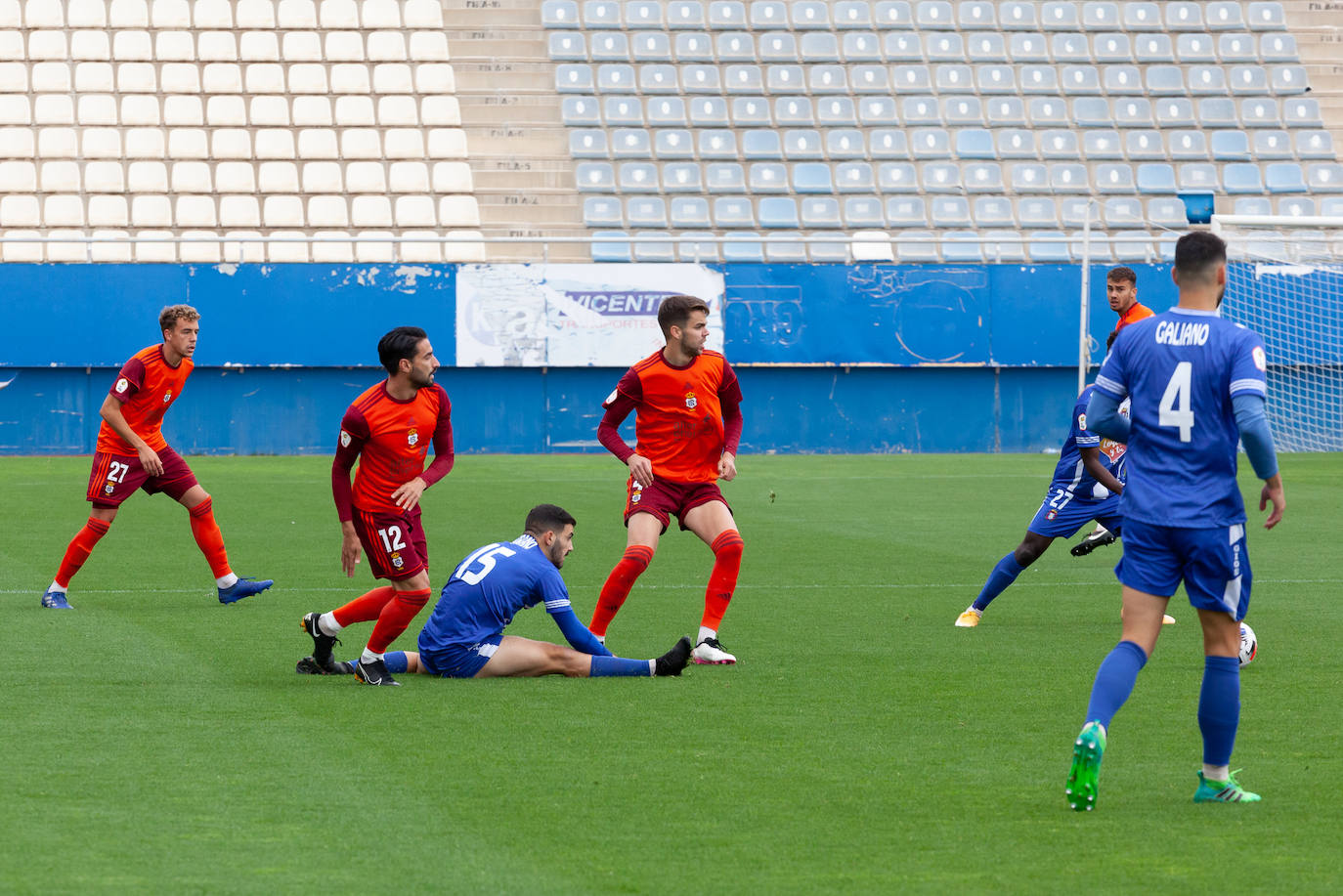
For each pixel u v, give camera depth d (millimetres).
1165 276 74500
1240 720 17922
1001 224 78188
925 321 72875
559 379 71625
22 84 76375
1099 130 82500
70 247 71812
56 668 20750
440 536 37906
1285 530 40438
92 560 33188
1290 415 75438
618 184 77562
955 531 40250
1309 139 82938
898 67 83625
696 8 84562
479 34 82625
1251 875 12031
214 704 18328
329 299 69375
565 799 14141
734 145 79438
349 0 81688
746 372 72812
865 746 16422
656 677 20406
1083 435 23797
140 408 26328
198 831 13039
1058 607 27484
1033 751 16219
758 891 11578
